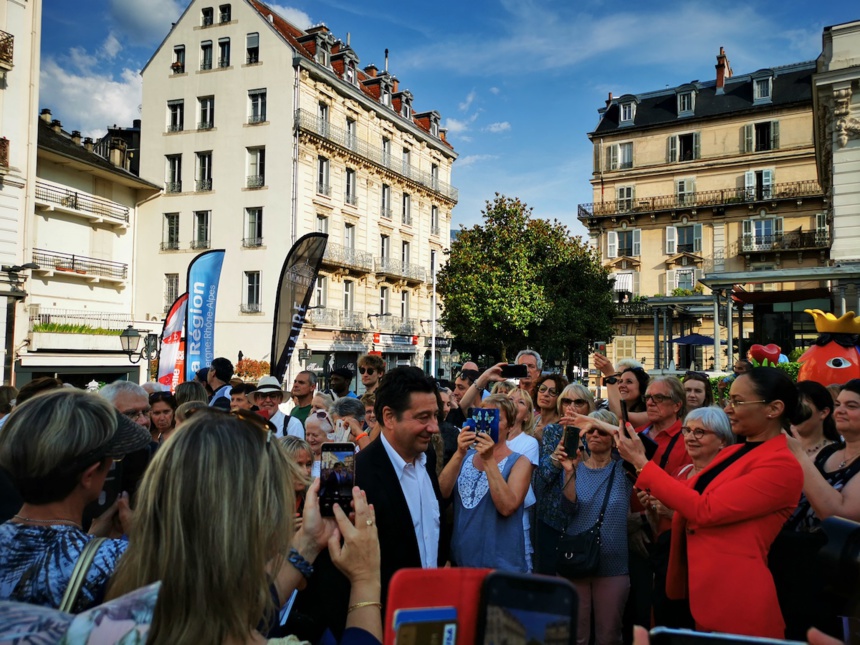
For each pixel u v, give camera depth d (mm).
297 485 2264
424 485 3004
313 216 31828
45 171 26812
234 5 32094
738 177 39625
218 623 1434
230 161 31734
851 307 17984
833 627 2785
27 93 21469
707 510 2744
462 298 27609
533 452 4223
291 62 30812
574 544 3807
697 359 37812
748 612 2662
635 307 39094
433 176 43750
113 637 1110
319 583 2346
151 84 33625
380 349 36812
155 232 32812
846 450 3482
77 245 28453
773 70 39844
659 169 41750
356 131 35500
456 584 1227
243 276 31203
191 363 9594
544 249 28062
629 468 3994
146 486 1539
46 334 22953
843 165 18734
